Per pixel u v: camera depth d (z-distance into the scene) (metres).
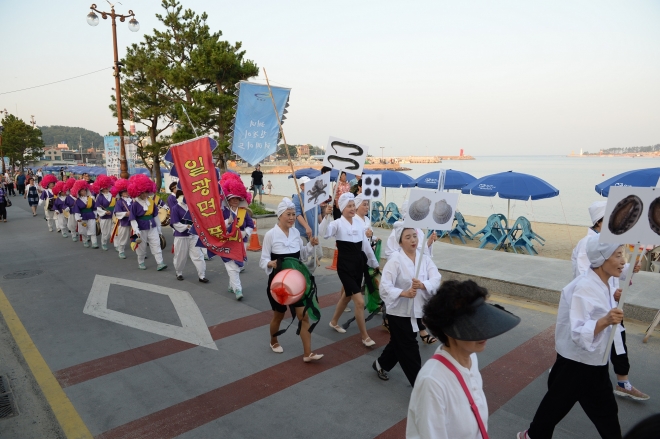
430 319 1.98
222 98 17.16
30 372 4.84
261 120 11.29
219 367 4.95
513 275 7.89
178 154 7.44
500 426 3.78
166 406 4.14
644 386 4.43
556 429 3.75
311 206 6.16
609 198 2.77
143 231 9.38
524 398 4.25
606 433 3.07
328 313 6.77
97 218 12.28
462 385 1.94
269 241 5.45
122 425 3.84
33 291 7.91
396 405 4.14
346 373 4.79
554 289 7.02
